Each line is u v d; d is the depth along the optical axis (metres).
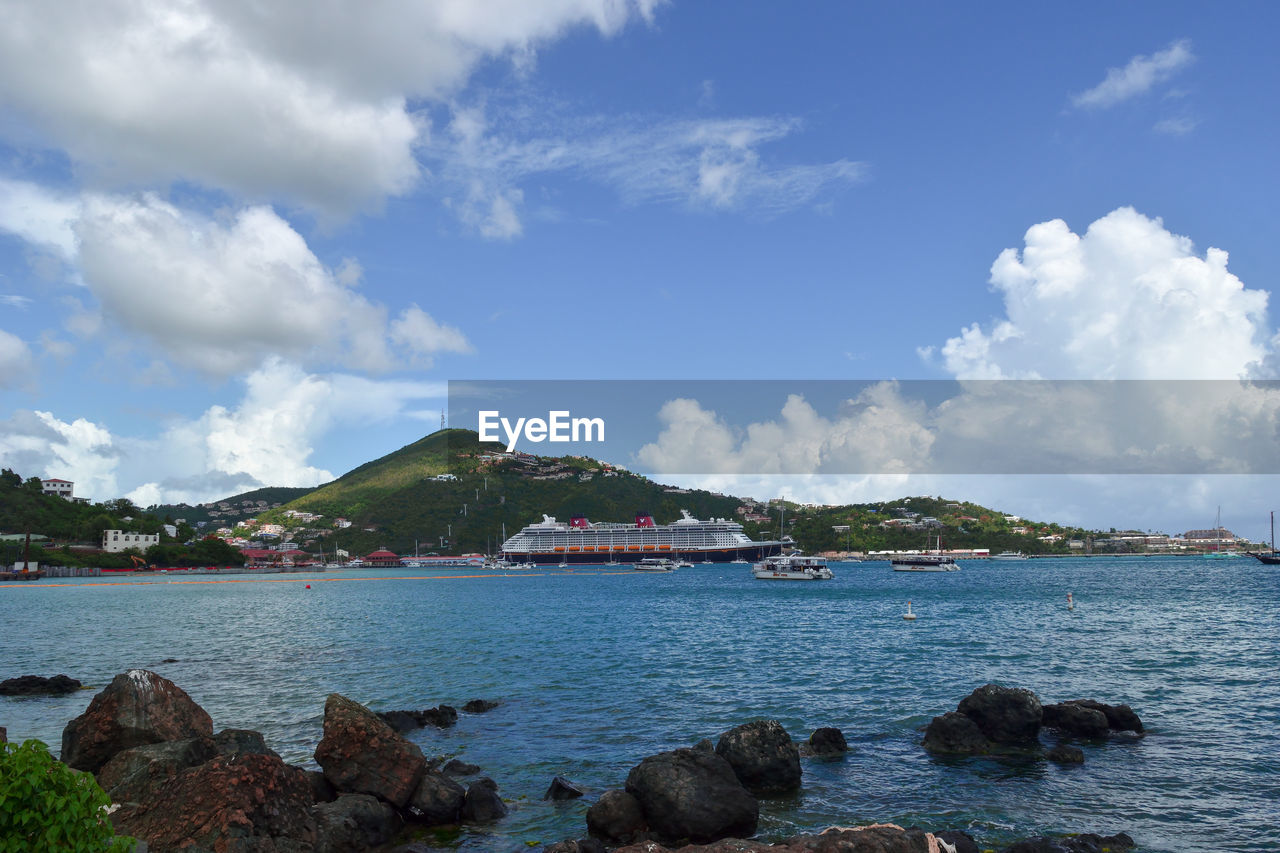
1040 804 18.56
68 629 63.56
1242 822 17.39
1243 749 23.00
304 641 52.69
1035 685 32.81
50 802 8.24
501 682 35.12
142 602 101.62
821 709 28.72
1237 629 54.44
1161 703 29.23
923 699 30.25
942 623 60.66
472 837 16.88
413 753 17.92
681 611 77.81
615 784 20.55
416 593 123.62
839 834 13.18
